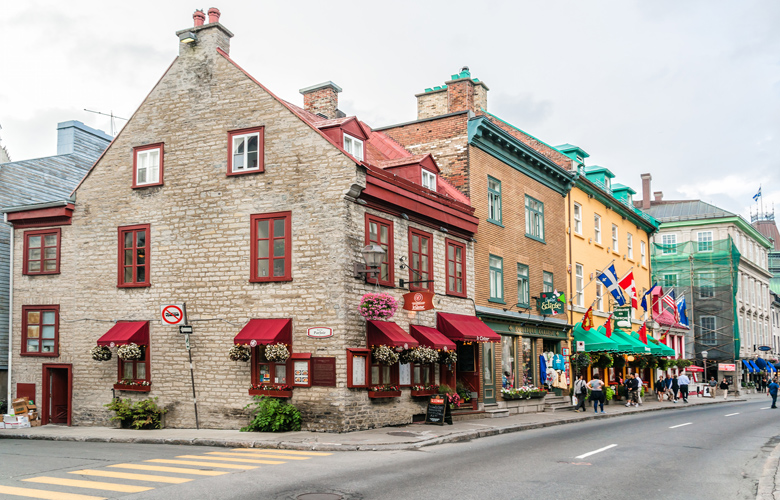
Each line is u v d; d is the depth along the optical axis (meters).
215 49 20.78
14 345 22.69
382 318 18.42
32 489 10.35
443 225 22.92
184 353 19.98
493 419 23.14
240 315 19.33
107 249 21.59
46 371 22.12
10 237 23.84
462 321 22.97
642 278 43.28
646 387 42.03
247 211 19.62
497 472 11.96
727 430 21.09
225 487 10.44
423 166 22.53
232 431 18.58
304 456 14.22
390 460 13.49
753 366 62.44
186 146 20.77
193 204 20.41
